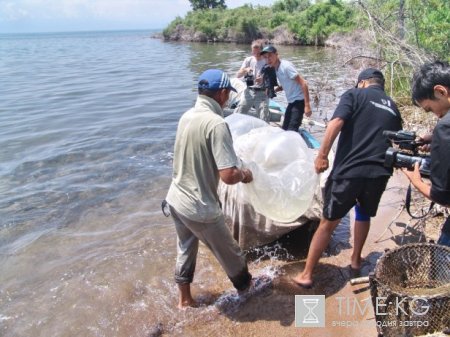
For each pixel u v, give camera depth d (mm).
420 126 6750
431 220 4473
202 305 3551
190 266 3438
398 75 8391
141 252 4402
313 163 3742
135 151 7730
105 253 4434
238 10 49531
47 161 7305
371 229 4488
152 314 3488
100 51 40469
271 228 4090
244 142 4066
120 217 5246
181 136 3133
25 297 3811
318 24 34219
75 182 6371
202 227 3180
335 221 3447
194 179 3109
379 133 3232
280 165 3791
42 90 15367
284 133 4004
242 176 3135
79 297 3754
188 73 19250
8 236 4906
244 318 3363
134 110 11312
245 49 34125
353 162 3256
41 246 4656
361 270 3814
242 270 3494
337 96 11625
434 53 7762
